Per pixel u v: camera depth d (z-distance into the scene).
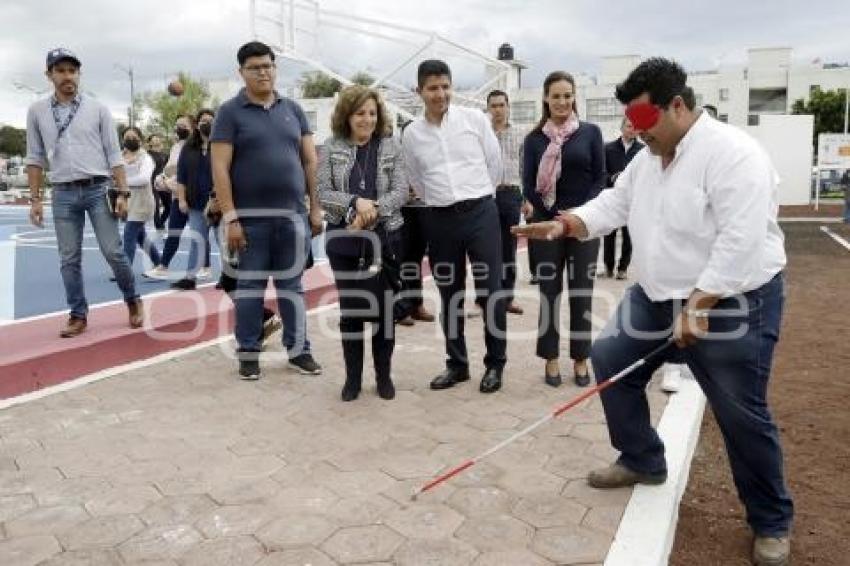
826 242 14.01
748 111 54.50
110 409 4.34
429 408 4.38
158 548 2.83
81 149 5.09
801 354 5.79
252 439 3.89
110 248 5.27
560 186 4.67
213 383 4.84
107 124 5.20
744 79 53.41
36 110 5.14
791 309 7.58
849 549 3.00
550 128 4.69
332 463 3.59
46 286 7.76
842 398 4.71
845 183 19.78
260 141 4.70
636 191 3.02
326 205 4.30
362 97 4.29
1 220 17.25
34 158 5.25
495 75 15.52
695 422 4.11
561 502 3.17
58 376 4.85
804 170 25.03
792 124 24.84
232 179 4.77
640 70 2.71
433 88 4.39
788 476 3.64
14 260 9.91
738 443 2.86
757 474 2.86
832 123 46.66
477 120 4.55
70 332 5.26
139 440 3.88
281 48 12.43
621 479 3.29
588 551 2.78
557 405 4.42
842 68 54.28
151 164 8.12
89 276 8.47
